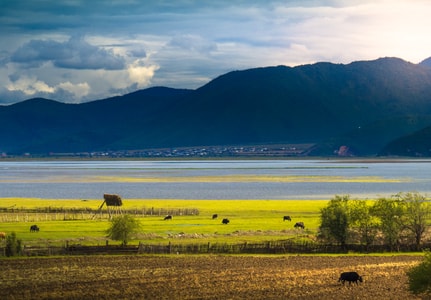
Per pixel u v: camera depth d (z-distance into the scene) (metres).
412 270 83.19
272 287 88.75
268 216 181.38
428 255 82.88
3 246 124.56
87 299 81.44
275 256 118.94
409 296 83.38
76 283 91.31
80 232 147.25
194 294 84.19
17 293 84.62
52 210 198.62
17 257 115.75
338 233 130.88
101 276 96.75
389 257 118.62
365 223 131.12
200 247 122.75
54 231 148.88
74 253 119.56
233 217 179.25
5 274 98.25
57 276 96.75
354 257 118.31
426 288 81.69
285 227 155.25
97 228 155.00
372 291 86.25
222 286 89.38
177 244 125.88
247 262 110.69
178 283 91.31
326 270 102.31
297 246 124.94
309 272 100.38
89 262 110.25
